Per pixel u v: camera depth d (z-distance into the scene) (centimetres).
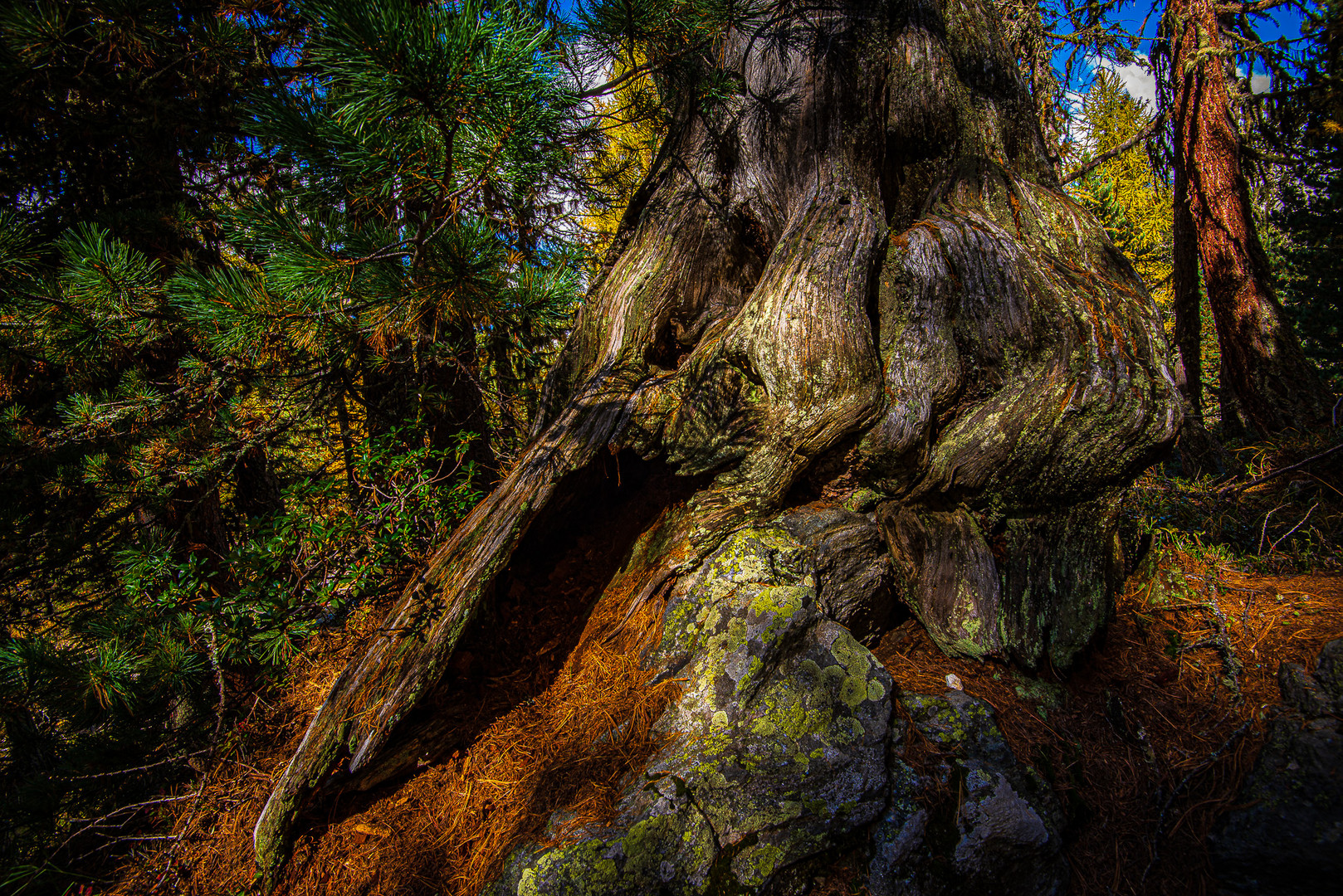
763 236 359
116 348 350
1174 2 691
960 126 359
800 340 287
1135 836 223
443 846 230
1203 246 691
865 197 337
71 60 317
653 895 194
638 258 346
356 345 308
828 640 248
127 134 351
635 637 278
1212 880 209
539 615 304
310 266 224
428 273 239
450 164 212
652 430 299
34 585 420
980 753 229
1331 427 489
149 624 273
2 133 340
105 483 372
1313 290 923
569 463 287
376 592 292
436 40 175
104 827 274
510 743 257
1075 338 279
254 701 315
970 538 286
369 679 246
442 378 439
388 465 319
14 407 367
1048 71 629
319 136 215
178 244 381
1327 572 311
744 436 288
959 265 305
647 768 228
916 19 367
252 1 361
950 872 203
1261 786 215
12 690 284
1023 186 345
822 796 211
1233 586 307
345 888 226
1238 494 384
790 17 347
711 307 348
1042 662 269
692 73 332
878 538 293
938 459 289
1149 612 298
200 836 261
